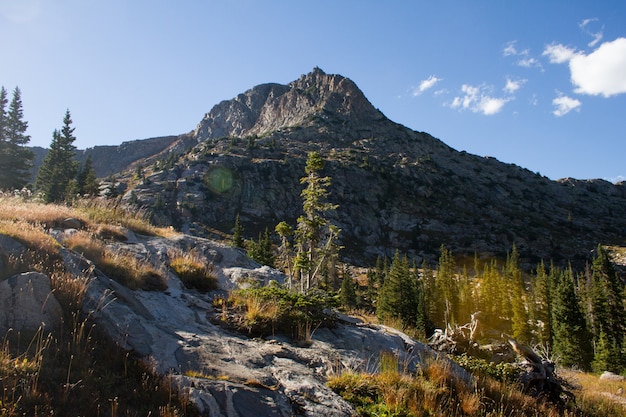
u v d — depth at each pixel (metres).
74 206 12.96
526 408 8.37
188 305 8.12
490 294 67.12
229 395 5.29
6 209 9.77
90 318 6.02
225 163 149.88
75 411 4.27
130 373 5.27
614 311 47.94
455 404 7.12
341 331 8.68
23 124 59.78
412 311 45.78
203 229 118.62
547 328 51.28
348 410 5.91
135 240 10.84
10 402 4.00
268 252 45.94
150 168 170.62
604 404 11.32
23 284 5.57
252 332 7.68
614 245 149.75
